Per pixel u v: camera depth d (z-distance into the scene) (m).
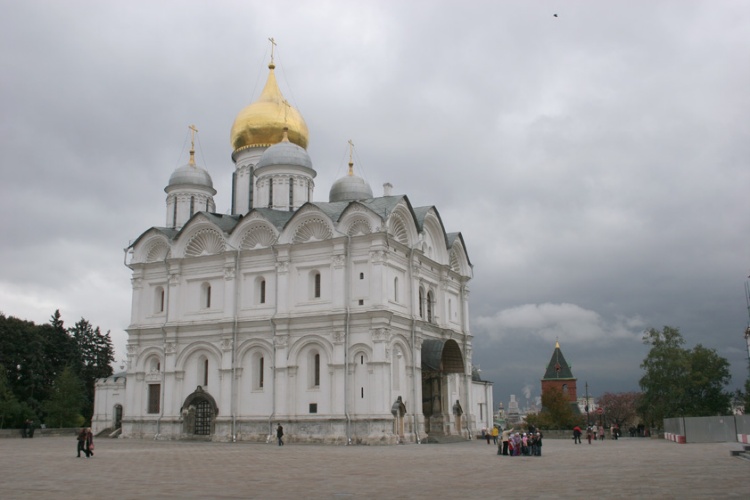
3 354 91.50
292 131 78.62
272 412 60.59
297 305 61.47
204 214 67.50
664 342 82.50
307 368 60.41
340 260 60.16
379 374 57.19
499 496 20.06
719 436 57.47
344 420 57.34
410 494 20.72
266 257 64.00
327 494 20.70
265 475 27.11
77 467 31.14
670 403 80.19
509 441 41.66
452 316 73.88
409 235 64.81
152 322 68.88
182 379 65.75
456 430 69.00
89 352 111.69
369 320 58.34
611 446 54.03
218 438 61.91
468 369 75.12
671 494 20.02
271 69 82.12
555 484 23.41
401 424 58.94
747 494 19.78
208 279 66.75
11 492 21.23
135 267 70.50
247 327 63.19
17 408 82.31
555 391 125.00
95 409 84.31
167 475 27.03
